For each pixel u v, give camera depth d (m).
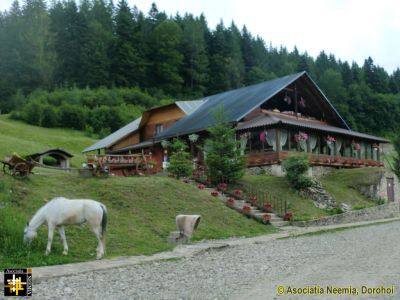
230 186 30.17
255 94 42.56
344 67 127.00
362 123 104.94
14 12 119.94
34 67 101.38
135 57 101.75
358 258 14.74
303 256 15.73
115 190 22.94
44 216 15.09
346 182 37.03
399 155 42.41
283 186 31.62
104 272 13.42
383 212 33.12
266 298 10.06
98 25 107.75
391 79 132.38
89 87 96.62
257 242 19.67
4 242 15.07
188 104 47.53
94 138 71.31
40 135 63.84
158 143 43.84
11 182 20.52
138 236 18.73
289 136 37.16
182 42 109.56
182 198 24.36
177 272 13.44
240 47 124.62
